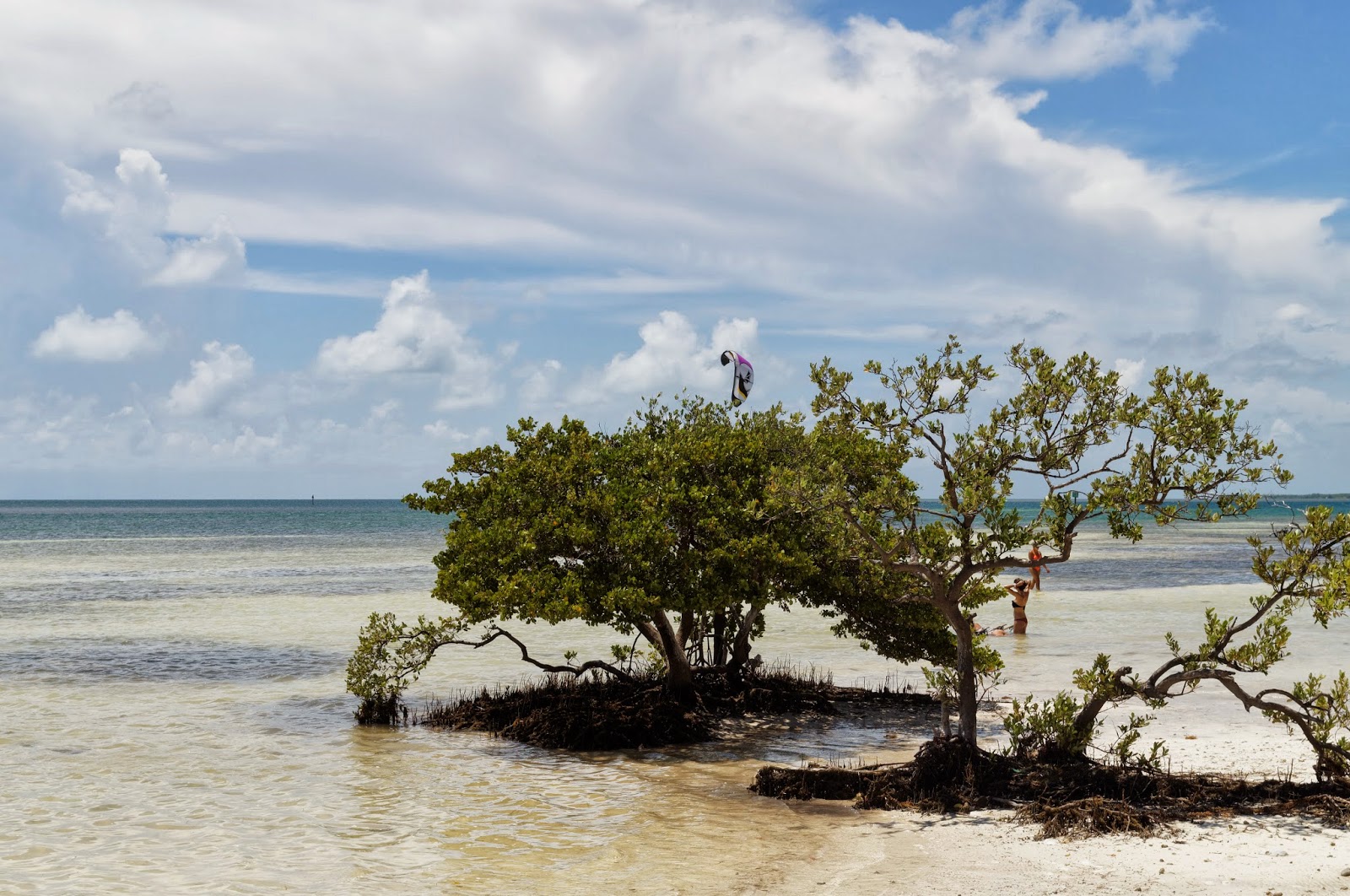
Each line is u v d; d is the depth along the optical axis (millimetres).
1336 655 26375
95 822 13258
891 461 15469
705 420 21703
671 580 18188
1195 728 18422
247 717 20328
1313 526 12891
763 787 14789
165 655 27984
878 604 19641
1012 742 14828
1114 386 13188
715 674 21859
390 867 11516
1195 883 10352
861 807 13867
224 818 13516
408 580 50875
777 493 14969
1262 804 12883
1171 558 70875
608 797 14633
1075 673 14109
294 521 153000
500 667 26375
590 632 32938
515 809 14000
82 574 54500
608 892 10672
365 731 19281
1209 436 12500
